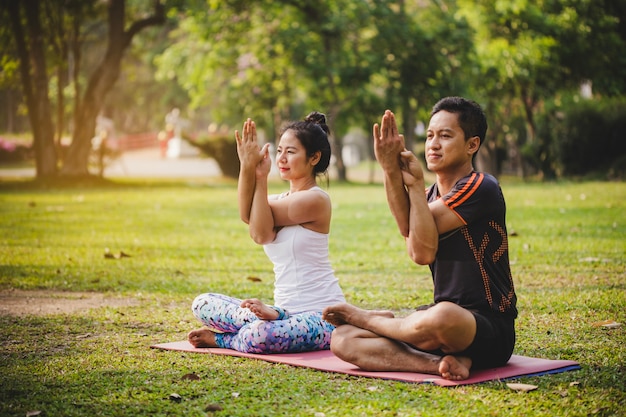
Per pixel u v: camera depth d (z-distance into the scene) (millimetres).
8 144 40281
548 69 28734
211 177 32594
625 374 4750
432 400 4234
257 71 31250
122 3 25938
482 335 4617
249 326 5441
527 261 9492
